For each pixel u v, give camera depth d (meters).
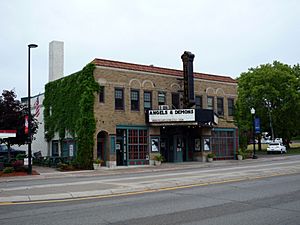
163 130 35.44
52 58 39.12
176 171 25.08
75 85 32.53
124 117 31.73
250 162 33.72
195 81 36.88
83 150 29.64
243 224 8.50
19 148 44.97
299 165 25.48
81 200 12.23
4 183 19.98
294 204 10.92
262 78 55.56
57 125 35.31
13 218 9.47
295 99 54.56
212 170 23.84
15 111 31.36
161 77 34.44
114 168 29.73
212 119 33.53
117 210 10.30
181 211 10.09
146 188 14.61
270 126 56.78
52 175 24.77
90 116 29.91
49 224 8.72
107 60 31.70
